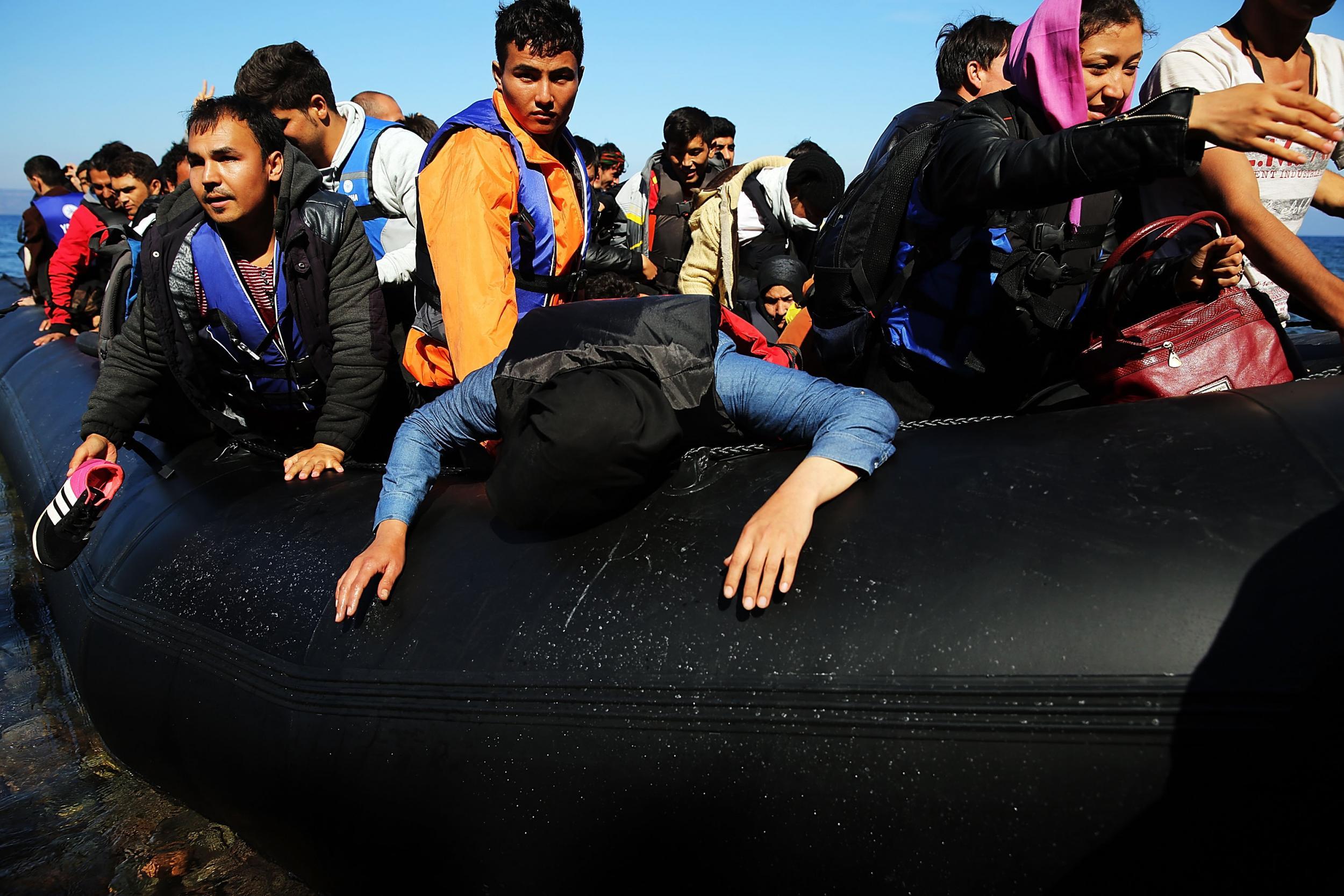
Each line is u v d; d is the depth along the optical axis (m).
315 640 2.13
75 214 5.84
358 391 2.74
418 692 1.91
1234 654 1.33
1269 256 1.95
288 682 2.12
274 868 2.30
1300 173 2.31
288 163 2.57
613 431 1.78
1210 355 1.87
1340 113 2.31
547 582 1.90
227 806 2.29
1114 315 1.99
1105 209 1.97
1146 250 1.87
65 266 5.80
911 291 2.14
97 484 2.47
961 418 1.95
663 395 1.85
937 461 1.78
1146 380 1.88
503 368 2.01
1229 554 1.41
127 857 2.34
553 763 1.74
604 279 2.43
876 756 1.50
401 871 1.96
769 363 1.95
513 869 1.80
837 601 1.61
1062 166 1.63
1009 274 1.99
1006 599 1.50
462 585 2.01
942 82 2.65
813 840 1.53
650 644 1.72
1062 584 1.47
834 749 1.53
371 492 2.50
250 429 3.03
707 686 1.64
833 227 2.26
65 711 3.04
